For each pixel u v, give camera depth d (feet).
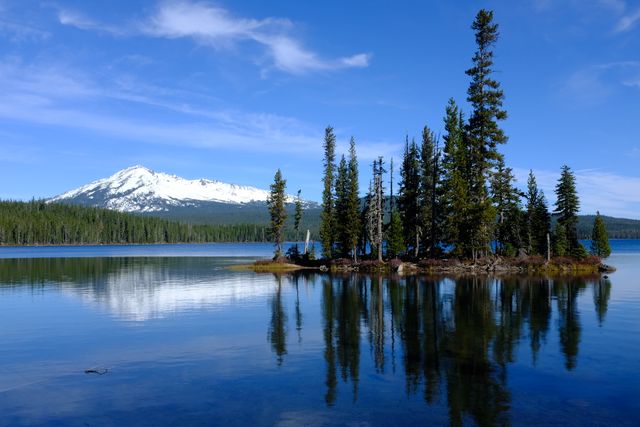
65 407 46.62
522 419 42.68
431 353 65.21
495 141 193.36
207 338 75.56
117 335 78.13
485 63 195.31
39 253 452.76
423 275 186.50
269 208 267.18
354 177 238.27
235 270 226.38
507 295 123.44
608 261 278.46
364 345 70.38
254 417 43.52
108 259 334.44
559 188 244.42
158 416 44.06
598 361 60.39
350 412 44.47
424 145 233.14
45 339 75.36
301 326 85.10
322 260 250.98
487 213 188.03
